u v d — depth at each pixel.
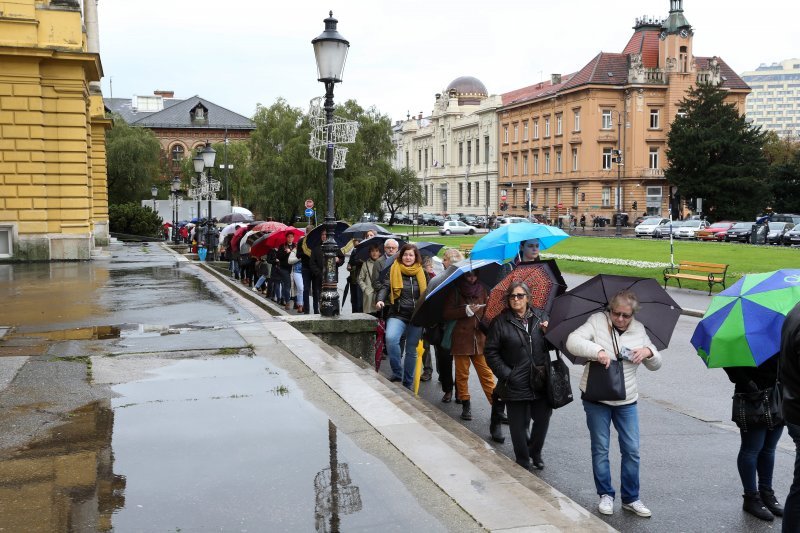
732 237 51.75
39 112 24.36
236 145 71.06
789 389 4.55
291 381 7.70
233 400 6.96
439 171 118.69
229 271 25.00
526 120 92.38
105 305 13.76
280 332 10.53
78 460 5.33
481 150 105.25
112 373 8.05
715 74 78.31
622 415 5.91
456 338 8.39
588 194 78.88
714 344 5.73
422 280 9.59
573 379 10.87
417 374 9.60
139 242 48.50
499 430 7.79
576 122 81.06
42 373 8.03
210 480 4.95
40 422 6.25
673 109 76.62
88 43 33.47
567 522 4.30
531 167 91.19
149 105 104.50
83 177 25.30
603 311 6.04
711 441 7.68
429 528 4.21
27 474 5.05
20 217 24.61
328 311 11.53
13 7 23.77
